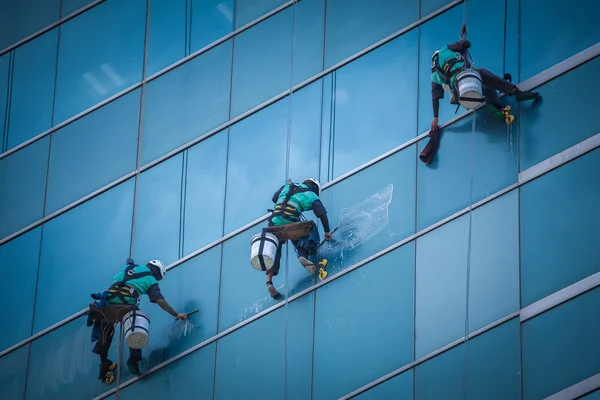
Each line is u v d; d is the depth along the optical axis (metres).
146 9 40.81
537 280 33.69
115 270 38.28
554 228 34.03
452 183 35.44
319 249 36.22
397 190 36.00
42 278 38.97
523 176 34.78
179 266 37.59
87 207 39.31
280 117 38.19
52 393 37.56
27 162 40.41
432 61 35.78
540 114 35.25
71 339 37.97
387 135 36.69
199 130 38.97
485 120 35.75
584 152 34.47
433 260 34.84
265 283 36.50
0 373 38.25
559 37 35.81
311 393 34.69
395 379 34.03
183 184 38.56
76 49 41.16
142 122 39.69
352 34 38.16
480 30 36.69
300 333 35.44
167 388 36.28
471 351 33.56
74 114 40.44
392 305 34.81
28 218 39.78
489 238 34.50
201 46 39.84
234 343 36.06
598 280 33.19
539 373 32.84
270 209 36.50
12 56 41.69
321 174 37.06
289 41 38.81
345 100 37.53
